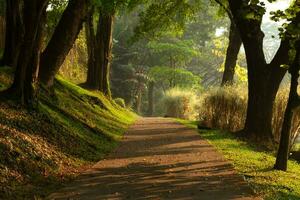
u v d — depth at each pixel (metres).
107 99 31.11
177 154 14.24
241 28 19.34
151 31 30.09
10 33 17.36
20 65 13.48
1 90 14.25
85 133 15.83
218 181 10.31
